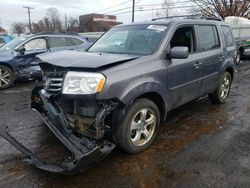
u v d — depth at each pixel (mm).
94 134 3051
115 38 4453
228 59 5629
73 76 2977
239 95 6719
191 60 4309
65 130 3242
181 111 5332
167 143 3838
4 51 7988
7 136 3777
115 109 3150
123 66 3229
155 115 3688
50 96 3295
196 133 4211
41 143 3814
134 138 3463
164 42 3873
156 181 2922
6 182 2893
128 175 3033
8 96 6695
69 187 2820
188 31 4461
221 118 4926
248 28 16047
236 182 2906
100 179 2957
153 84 3477
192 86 4441
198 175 3033
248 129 4391
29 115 5102
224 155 3494
